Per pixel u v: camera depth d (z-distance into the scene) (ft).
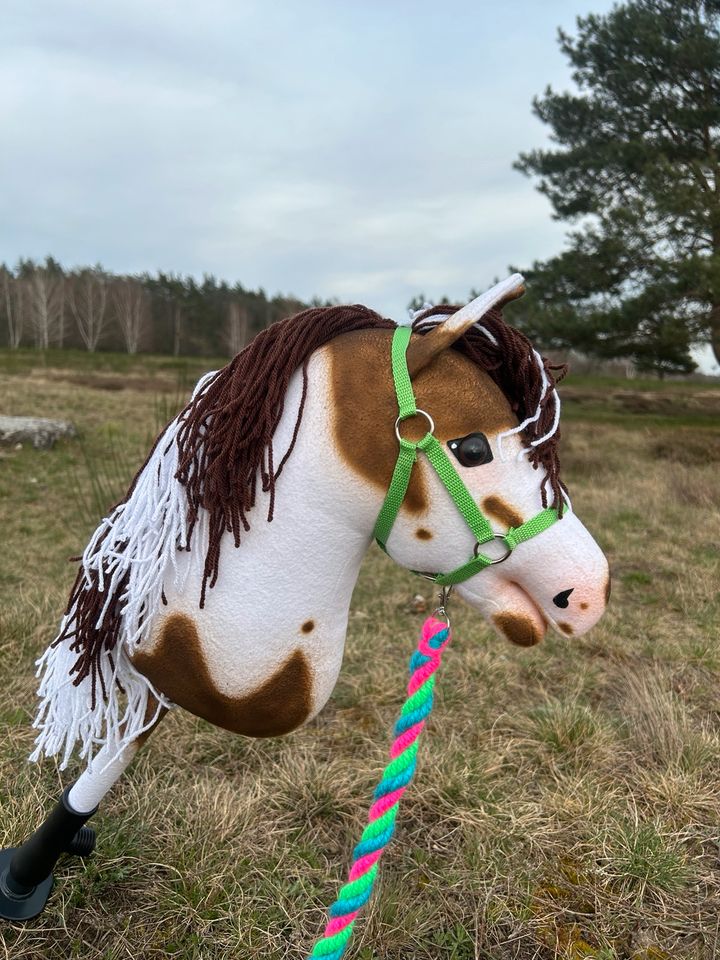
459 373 3.93
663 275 39.73
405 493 3.92
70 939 5.98
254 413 3.93
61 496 22.08
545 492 3.94
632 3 47.39
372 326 4.34
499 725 9.56
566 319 40.57
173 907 6.24
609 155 44.68
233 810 7.42
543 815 7.67
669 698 10.02
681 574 16.35
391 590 15.06
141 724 4.71
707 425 47.75
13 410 37.70
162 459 4.17
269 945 5.99
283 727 4.35
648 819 7.68
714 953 6.15
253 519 3.96
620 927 6.38
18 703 9.45
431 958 6.00
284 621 4.03
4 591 13.74
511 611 4.11
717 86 45.75
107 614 4.28
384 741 9.10
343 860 7.13
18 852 5.55
